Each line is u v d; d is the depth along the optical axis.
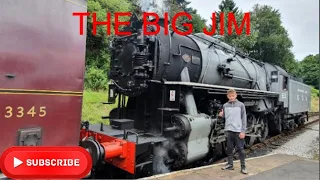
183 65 6.14
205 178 4.80
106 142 4.80
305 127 17.27
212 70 7.08
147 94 5.96
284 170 5.54
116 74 5.83
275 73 12.09
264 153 8.74
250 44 22.67
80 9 3.90
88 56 15.96
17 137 3.14
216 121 6.68
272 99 11.62
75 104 3.77
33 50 3.32
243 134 5.31
